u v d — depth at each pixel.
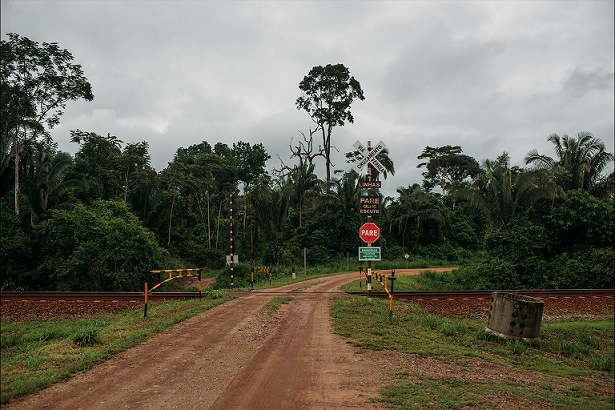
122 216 29.75
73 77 27.61
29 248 24.92
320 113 53.84
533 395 5.72
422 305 14.41
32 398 4.92
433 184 71.69
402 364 6.70
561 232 24.50
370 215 14.25
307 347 7.57
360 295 15.05
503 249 24.41
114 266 24.56
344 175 43.84
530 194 24.86
